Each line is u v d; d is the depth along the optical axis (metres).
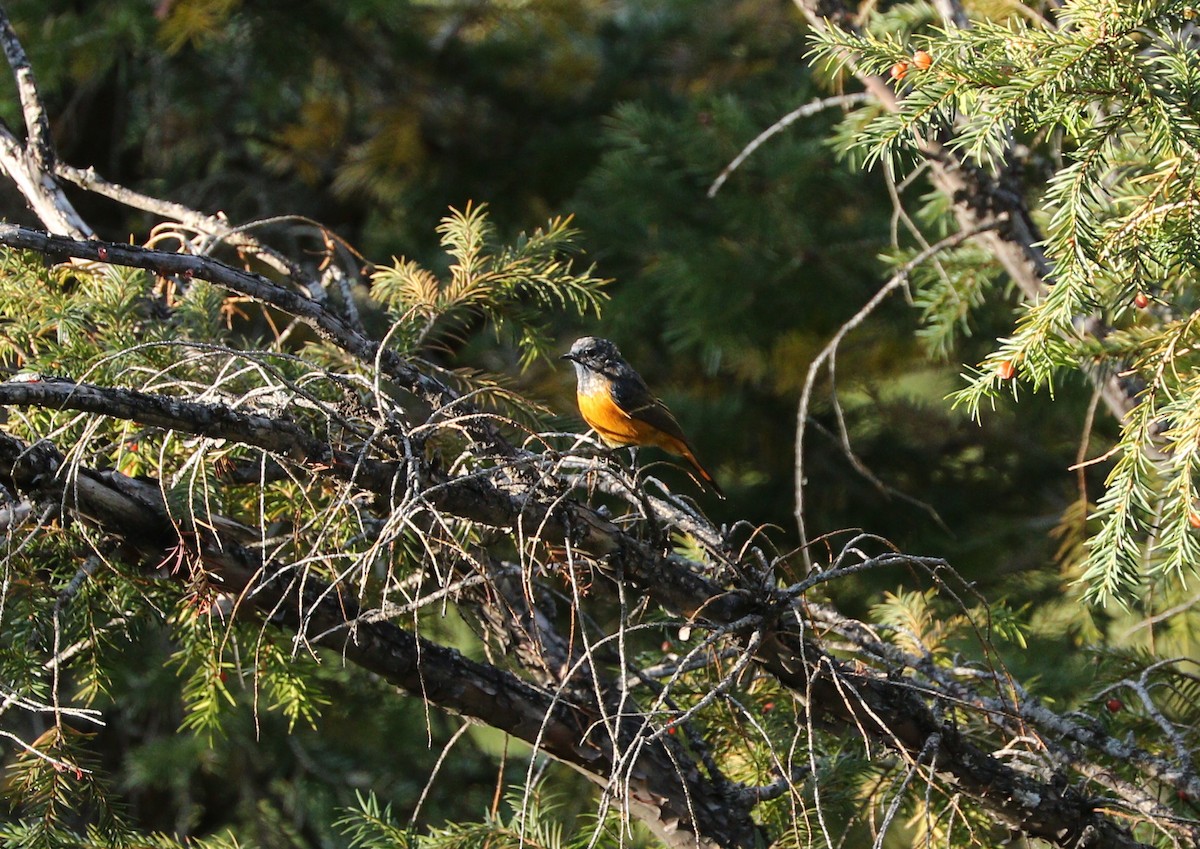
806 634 6.38
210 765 14.44
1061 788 6.88
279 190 19.22
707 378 18.39
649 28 19.77
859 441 17.91
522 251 8.46
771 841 7.68
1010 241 9.85
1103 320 8.45
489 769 15.12
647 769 7.00
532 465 5.68
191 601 6.54
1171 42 5.74
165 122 18.88
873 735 6.71
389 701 14.30
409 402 8.37
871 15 10.62
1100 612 11.40
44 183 8.05
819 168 15.34
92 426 5.59
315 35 17.77
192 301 7.99
